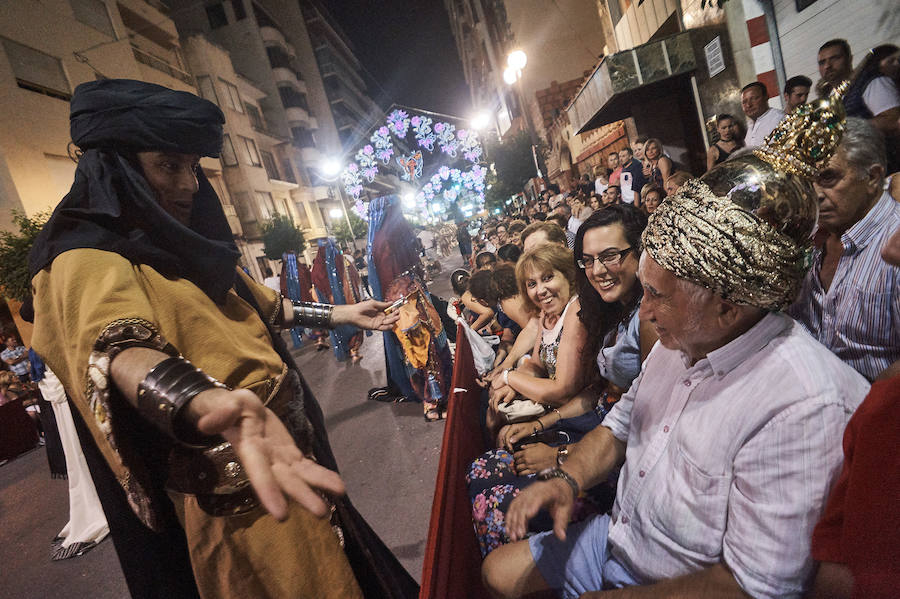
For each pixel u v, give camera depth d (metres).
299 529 1.11
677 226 0.82
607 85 7.45
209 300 1.12
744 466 0.85
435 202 32.53
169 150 1.08
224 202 23.47
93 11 15.59
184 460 1.01
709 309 0.86
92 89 1.05
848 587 0.61
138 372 0.74
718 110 6.64
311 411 1.34
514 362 2.85
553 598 1.31
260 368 1.11
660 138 9.12
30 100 12.12
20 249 5.48
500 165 21.62
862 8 4.02
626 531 1.11
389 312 1.86
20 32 12.27
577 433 1.96
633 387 1.28
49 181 12.12
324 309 1.77
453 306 4.61
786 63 5.18
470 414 2.41
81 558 3.38
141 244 1.01
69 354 0.85
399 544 2.60
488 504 1.62
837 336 1.62
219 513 1.02
